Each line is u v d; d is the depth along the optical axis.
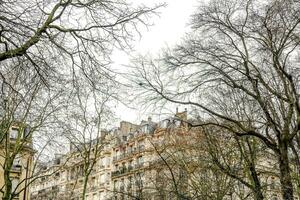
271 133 19.34
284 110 17.97
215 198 22.91
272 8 16.86
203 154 24.66
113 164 71.81
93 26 8.94
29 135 23.48
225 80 17.92
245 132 17.08
